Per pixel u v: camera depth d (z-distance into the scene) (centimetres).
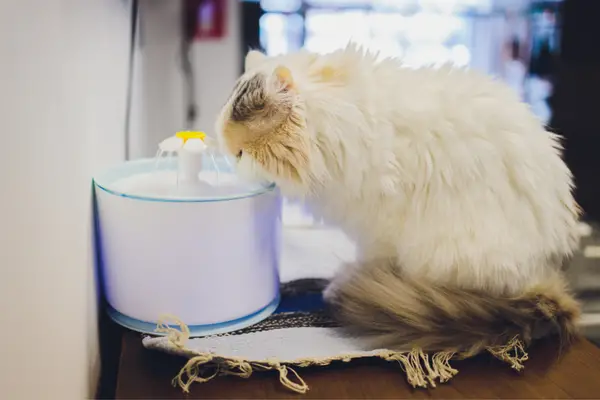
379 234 81
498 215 75
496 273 74
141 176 79
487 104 79
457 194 75
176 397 63
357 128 74
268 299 80
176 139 76
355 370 69
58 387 53
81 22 65
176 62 200
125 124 110
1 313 39
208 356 65
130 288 73
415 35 217
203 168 84
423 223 76
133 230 70
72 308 60
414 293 73
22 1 43
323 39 213
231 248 72
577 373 70
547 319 75
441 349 70
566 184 83
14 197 41
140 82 147
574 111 188
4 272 39
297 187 77
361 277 78
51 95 51
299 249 107
